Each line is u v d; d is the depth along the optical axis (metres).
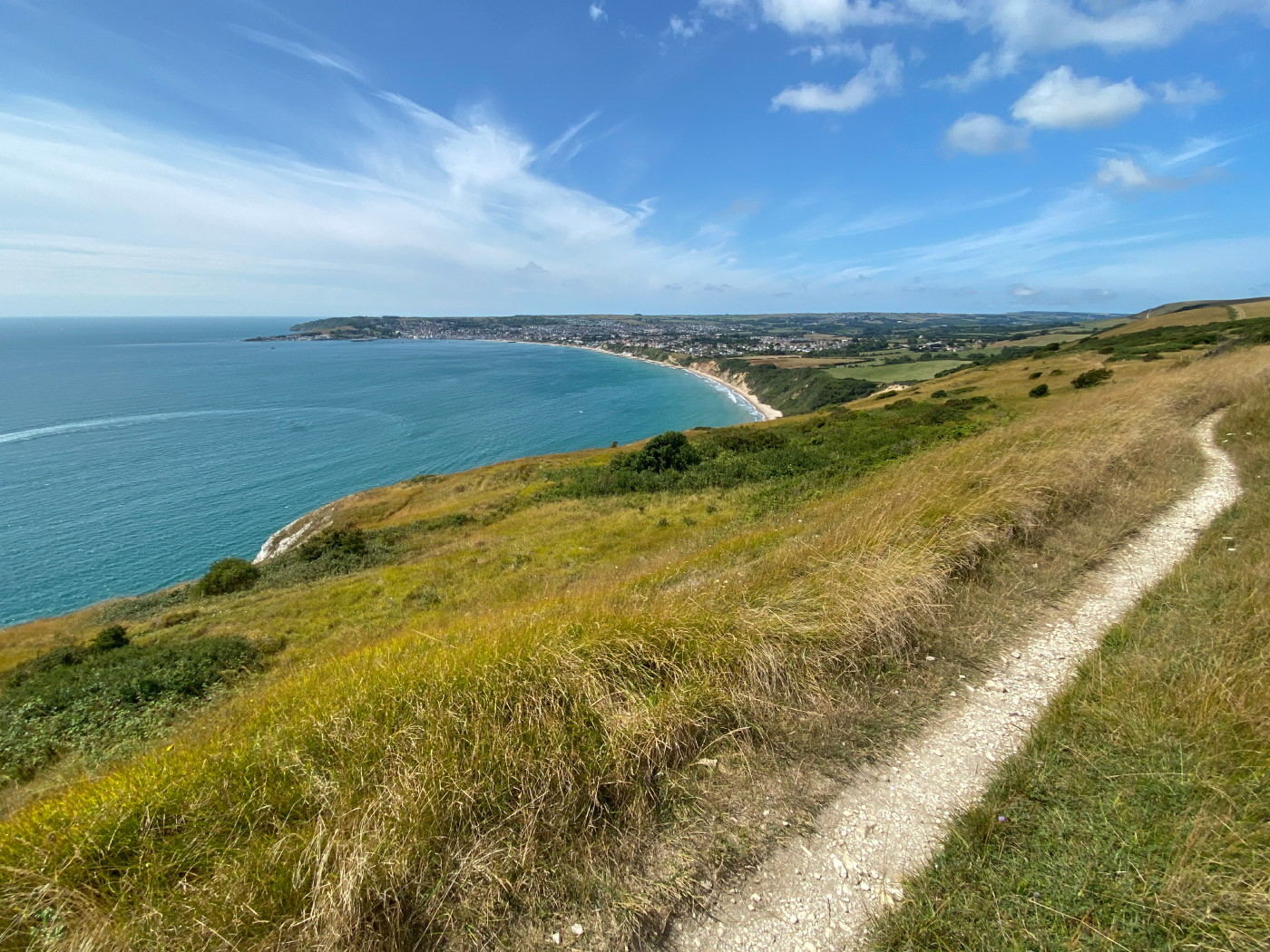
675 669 3.52
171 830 2.67
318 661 7.68
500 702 3.21
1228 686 2.88
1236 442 8.58
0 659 17.23
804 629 3.91
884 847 2.53
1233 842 2.15
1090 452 7.36
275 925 2.18
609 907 2.35
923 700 3.52
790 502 13.02
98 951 2.10
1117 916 2.04
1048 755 2.83
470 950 2.21
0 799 5.38
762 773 3.00
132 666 9.91
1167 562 5.04
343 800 2.62
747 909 2.32
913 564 4.71
